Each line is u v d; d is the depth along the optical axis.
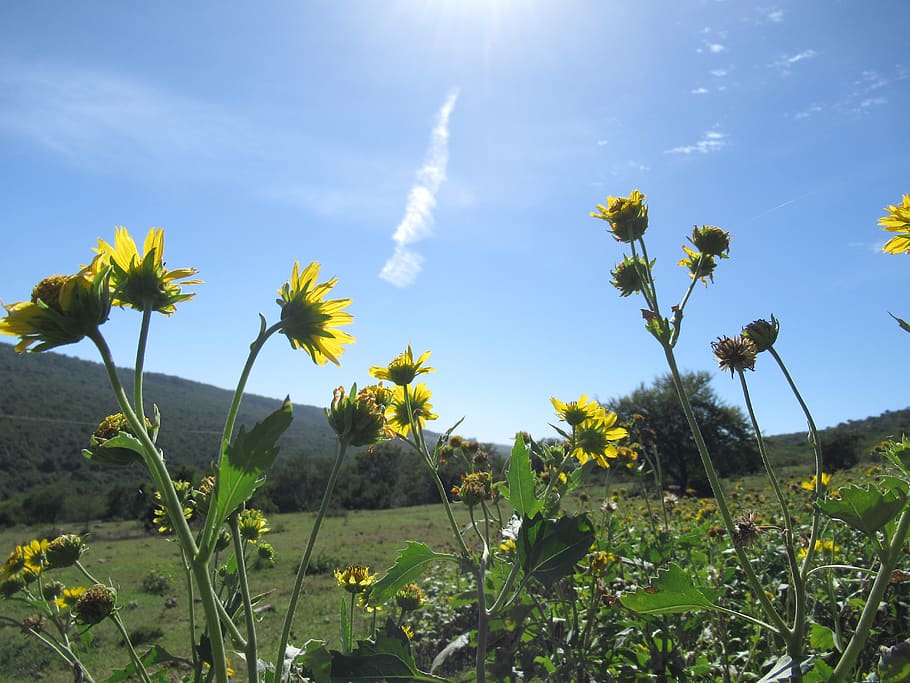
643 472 4.60
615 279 2.68
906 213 1.77
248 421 75.62
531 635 3.21
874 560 3.34
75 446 52.72
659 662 3.06
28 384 69.00
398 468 38.47
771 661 2.66
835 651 2.26
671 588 1.82
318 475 39.00
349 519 28.73
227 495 1.12
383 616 6.91
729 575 3.59
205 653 1.79
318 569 13.59
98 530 29.45
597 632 3.39
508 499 2.03
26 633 2.36
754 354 1.98
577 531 1.84
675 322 2.13
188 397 95.19
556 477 2.51
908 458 1.59
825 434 15.59
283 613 9.19
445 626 5.99
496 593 2.95
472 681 2.83
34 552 2.79
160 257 1.30
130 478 48.66
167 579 13.26
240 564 1.27
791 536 1.86
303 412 103.81
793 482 9.05
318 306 1.57
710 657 3.37
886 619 3.20
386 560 14.70
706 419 24.84
